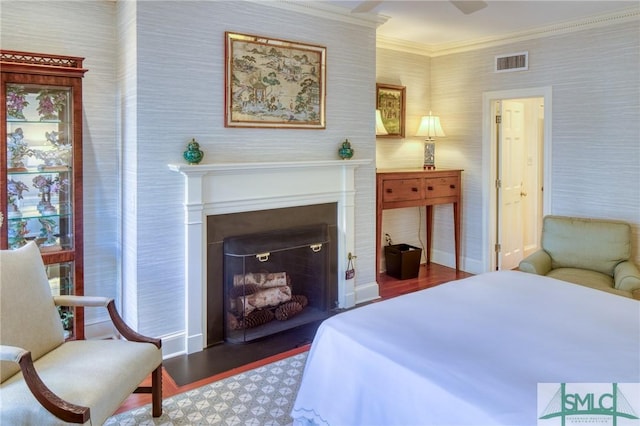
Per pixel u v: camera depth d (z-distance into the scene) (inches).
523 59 176.2
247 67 129.2
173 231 120.7
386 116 193.3
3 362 76.1
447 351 68.0
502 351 68.1
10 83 104.9
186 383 108.4
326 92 146.8
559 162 168.7
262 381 109.4
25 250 90.0
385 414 64.3
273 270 139.4
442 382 59.4
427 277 195.2
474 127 195.6
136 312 117.4
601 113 155.9
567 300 91.7
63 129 114.7
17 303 83.2
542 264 147.9
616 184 153.9
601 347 69.8
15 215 111.5
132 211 118.3
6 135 105.1
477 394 56.3
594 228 148.8
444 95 205.6
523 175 213.5
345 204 154.0
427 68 208.8
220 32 124.0
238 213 131.0
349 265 156.8
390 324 78.6
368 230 163.5
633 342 71.7
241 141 130.3
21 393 71.4
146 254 117.0
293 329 140.5
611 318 81.9
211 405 98.9
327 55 146.2
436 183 191.2
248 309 133.6
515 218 209.8
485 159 192.9
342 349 73.8
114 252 133.7
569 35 162.4
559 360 65.2
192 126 121.2
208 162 124.6
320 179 147.3
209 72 123.0
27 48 115.6
